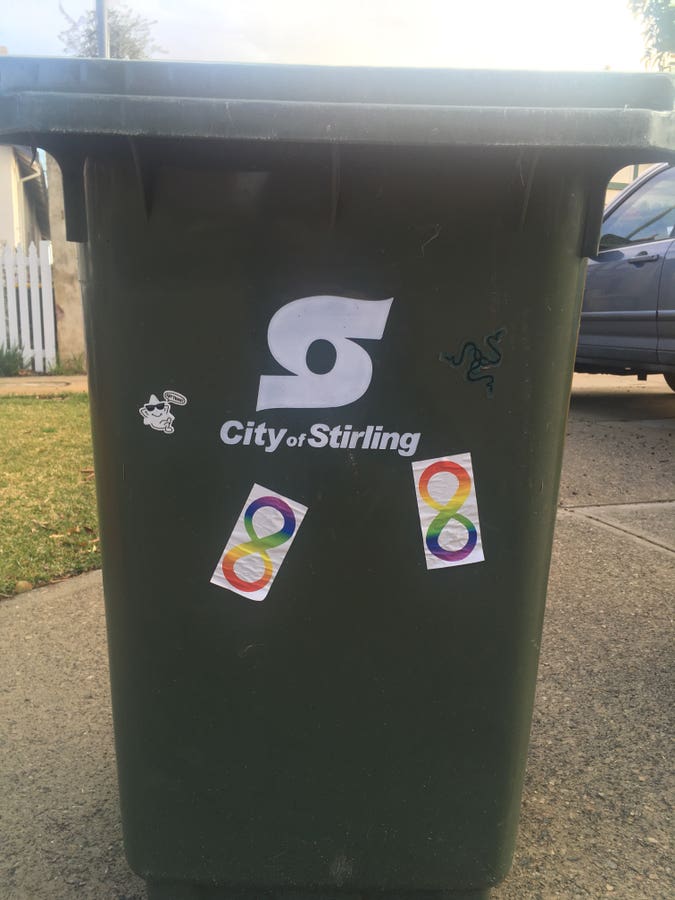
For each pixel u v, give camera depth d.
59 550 3.96
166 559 1.56
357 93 1.33
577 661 2.95
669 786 2.31
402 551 1.56
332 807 1.67
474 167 1.41
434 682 1.61
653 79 1.34
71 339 10.56
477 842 1.68
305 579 1.56
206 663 1.60
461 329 1.48
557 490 1.58
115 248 1.44
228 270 1.45
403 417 1.51
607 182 1.44
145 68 1.31
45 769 2.39
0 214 16.12
